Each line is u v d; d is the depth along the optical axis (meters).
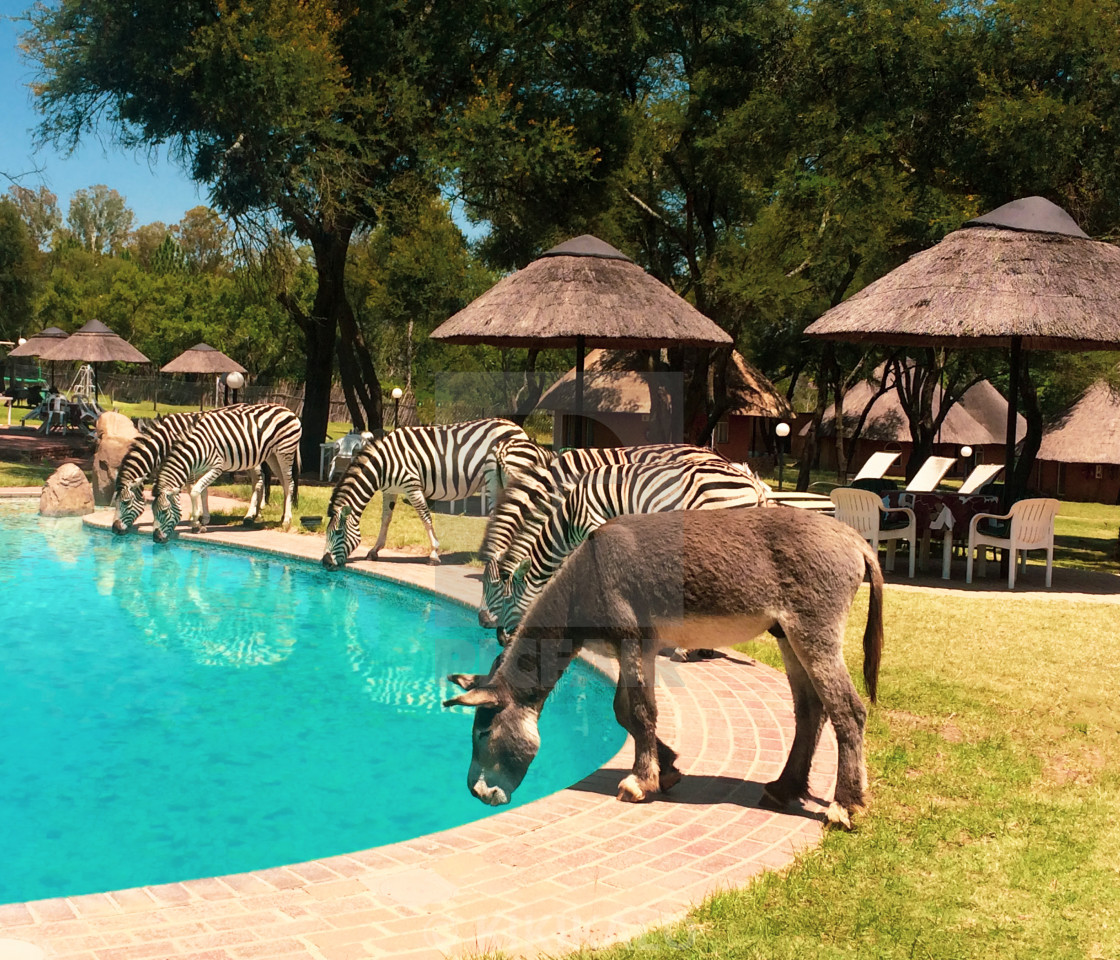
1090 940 3.41
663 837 4.18
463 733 6.07
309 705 6.60
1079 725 6.02
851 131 20.27
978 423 39.88
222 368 34.62
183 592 10.35
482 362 15.34
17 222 44.88
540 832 4.23
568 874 3.79
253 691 6.91
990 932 3.44
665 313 12.59
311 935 3.24
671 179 26.53
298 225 21.50
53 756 5.52
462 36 21.50
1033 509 11.55
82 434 28.48
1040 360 22.20
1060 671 7.40
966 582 11.85
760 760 5.25
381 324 41.94
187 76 18.39
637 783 4.62
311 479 21.55
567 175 22.38
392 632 8.81
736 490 6.13
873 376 41.03
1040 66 17.05
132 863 4.18
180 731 6.00
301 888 3.63
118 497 13.40
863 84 19.92
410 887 3.64
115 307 63.44
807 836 4.24
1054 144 15.73
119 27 18.14
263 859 4.24
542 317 12.22
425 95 21.64
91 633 8.52
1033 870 3.96
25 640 8.21
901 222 19.45
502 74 22.67
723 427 33.41
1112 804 4.75
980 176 17.62
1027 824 4.45
